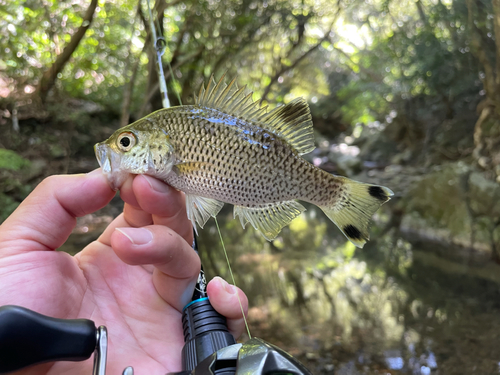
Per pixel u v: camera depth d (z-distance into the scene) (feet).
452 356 12.51
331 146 59.31
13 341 3.19
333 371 11.69
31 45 28.60
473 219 24.99
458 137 39.17
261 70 37.45
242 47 31.50
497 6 24.84
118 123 37.27
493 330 14.08
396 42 36.96
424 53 34.76
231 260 21.40
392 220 32.24
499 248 21.97
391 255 23.38
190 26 30.22
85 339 3.48
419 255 23.25
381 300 16.90
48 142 29.96
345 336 13.78
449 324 14.69
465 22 29.66
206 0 28.25
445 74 35.22
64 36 29.63
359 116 61.16
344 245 25.41
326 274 19.94
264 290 17.61
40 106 30.86
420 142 45.55
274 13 30.30
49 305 4.31
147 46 26.37
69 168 30.04
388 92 46.91
